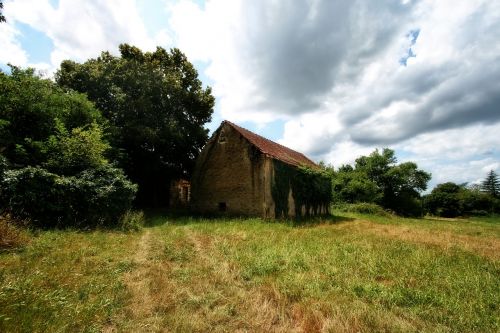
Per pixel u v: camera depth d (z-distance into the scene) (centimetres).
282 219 1820
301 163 2288
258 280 541
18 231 735
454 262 709
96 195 1116
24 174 958
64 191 1040
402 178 4278
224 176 1973
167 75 2252
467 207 5678
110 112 1912
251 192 1830
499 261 735
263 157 1808
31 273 499
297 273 588
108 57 2258
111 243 830
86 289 456
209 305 425
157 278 530
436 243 1003
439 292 496
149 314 391
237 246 852
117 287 474
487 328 373
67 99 1490
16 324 326
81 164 1227
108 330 349
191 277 550
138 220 1234
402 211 4288
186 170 2445
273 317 396
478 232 1652
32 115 1316
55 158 1200
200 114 2522
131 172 2195
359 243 938
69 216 1040
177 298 447
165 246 816
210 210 2005
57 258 621
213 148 2061
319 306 427
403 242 998
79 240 829
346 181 3828
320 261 693
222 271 588
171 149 2202
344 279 555
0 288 412
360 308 419
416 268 636
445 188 6350
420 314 412
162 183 2550
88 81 1914
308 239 1020
